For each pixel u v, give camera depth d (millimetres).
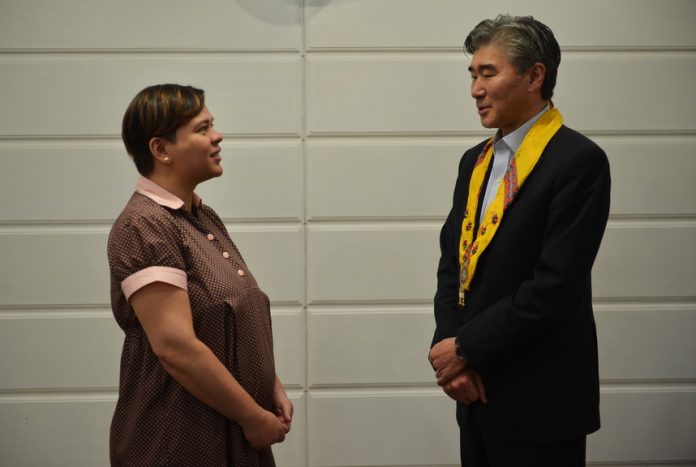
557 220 1726
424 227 2924
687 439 2984
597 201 1726
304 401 2936
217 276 1724
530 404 1793
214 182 2891
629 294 2963
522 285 1742
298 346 2926
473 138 2920
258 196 2896
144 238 1632
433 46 2887
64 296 2883
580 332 1827
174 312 1620
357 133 2900
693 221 2961
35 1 2834
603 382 2980
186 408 1674
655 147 2936
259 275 2912
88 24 2846
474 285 1877
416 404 2943
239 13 2867
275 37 2875
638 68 2920
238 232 2902
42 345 2891
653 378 2971
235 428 1718
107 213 2883
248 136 2895
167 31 2859
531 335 1726
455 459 2961
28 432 2898
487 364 1772
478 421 1867
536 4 2900
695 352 2975
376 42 2881
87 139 2873
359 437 2945
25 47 2836
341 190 2904
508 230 1805
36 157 2855
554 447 1810
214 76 2875
